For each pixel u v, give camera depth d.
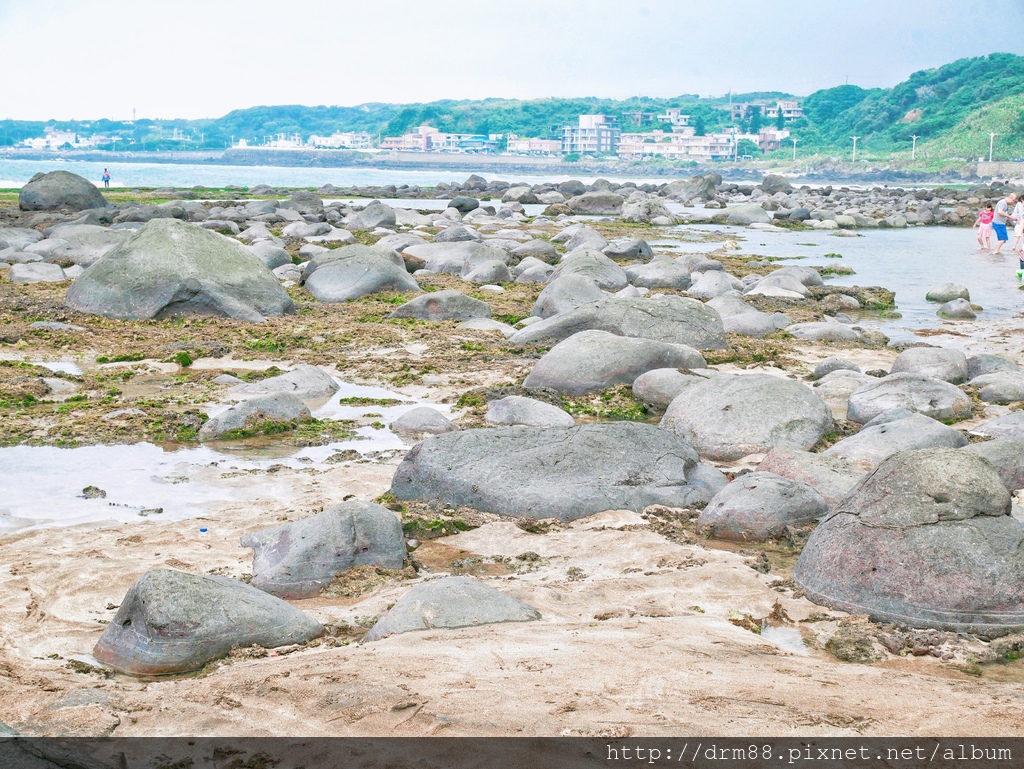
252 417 12.54
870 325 21.19
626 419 13.24
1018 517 8.73
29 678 6.32
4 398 13.48
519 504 9.66
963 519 7.54
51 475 10.72
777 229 46.12
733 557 8.66
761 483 9.45
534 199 62.44
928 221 51.53
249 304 20.02
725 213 50.16
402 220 41.69
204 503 9.95
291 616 7.12
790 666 6.43
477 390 14.27
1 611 7.34
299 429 12.61
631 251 31.00
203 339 17.80
